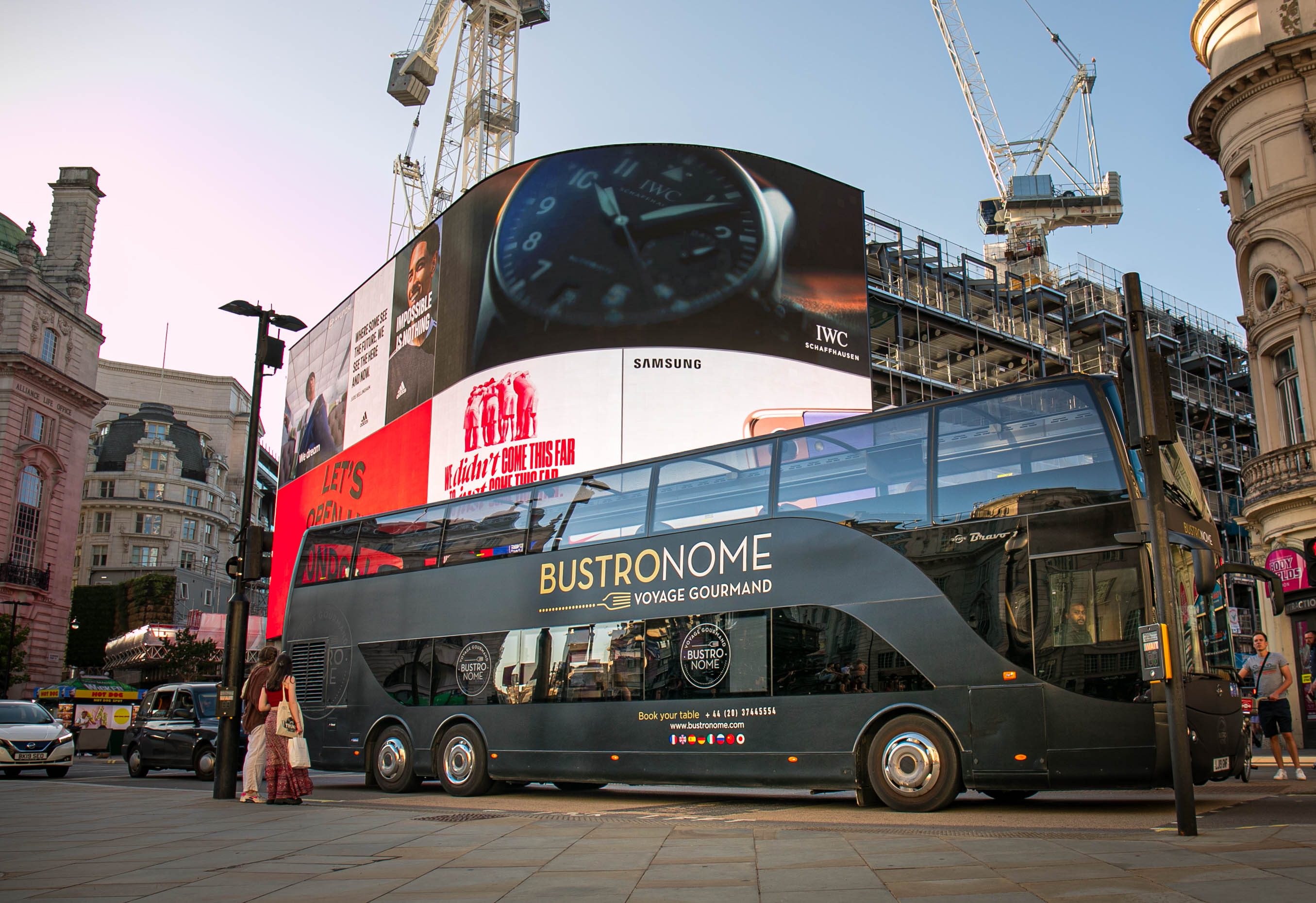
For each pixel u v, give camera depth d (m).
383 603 16.69
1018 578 10.55
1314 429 23.11
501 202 36.22
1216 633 10.81
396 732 15.88
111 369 111.44
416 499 37.50
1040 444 10.85
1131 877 6.16
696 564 13.05
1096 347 56.12
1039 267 68.44
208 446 104.12
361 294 44.34
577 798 14.84
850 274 35.94
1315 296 23.06
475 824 10.52
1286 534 23.69
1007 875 6.43
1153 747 9.59
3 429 58.97
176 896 6.36
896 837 8.67
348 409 44.06
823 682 11.58
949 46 90.38
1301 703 23.06
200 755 19.81
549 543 14.80
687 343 33.09
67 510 64.12
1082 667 10.03
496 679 14.78
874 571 11.50
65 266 66.88
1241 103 25.08
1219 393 57.62
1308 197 23.36
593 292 33.66
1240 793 12.44
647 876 6.83
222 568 102.62
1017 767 10.16
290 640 17.94
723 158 34.94
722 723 12.27
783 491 12.55
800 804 13.27
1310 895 5.36
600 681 13.57
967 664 10.62
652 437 32.50
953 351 50.81
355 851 8.46
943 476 11.36
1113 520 10.16
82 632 87.38
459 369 36.25
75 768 26.98
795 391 33.81
